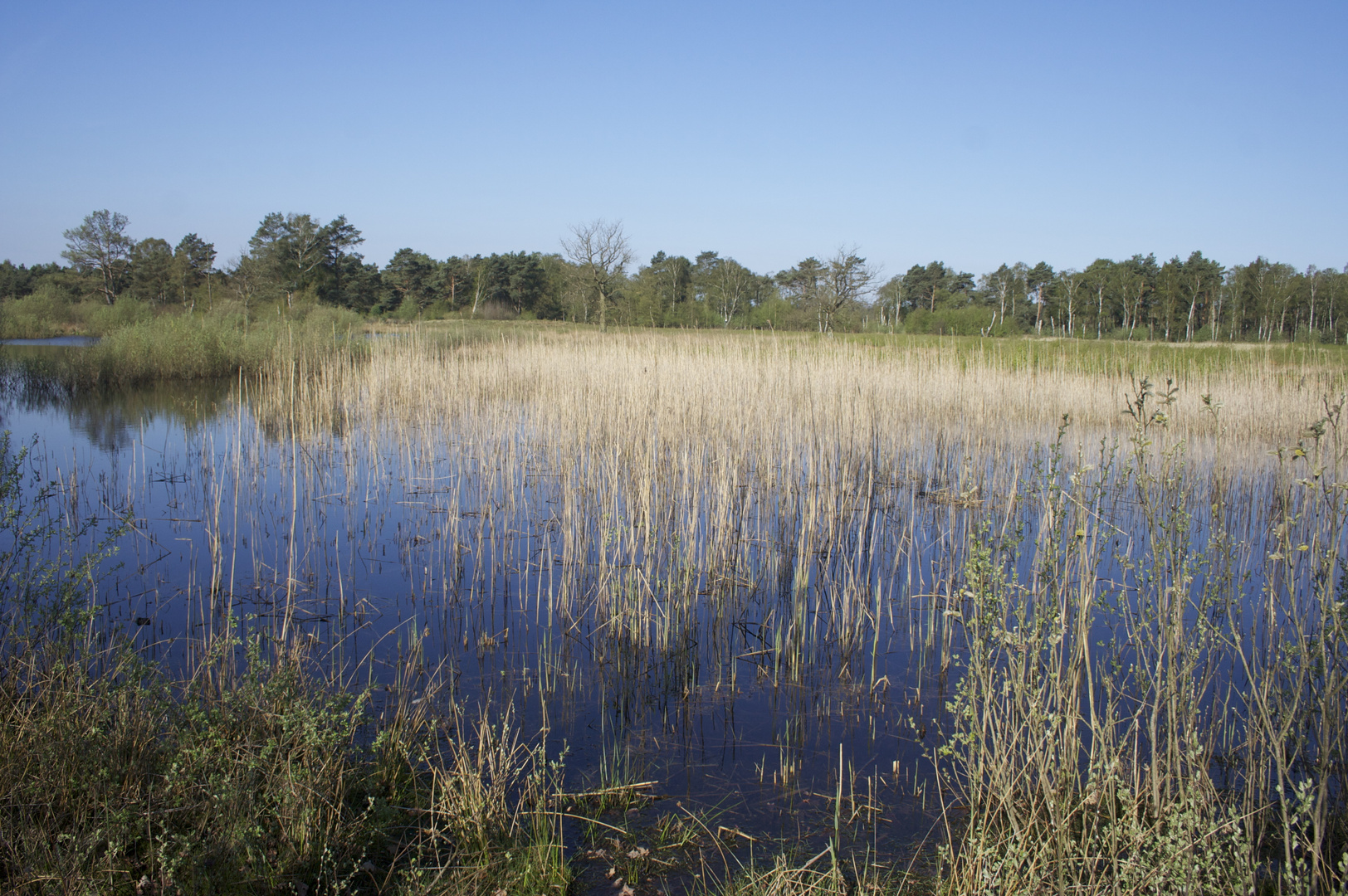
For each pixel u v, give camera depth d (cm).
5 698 294
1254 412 1109
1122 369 1515
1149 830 252
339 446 1044
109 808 256
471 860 278
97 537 652
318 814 274
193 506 764
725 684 435
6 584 345
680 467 827
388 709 388
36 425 1245
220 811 264
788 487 715
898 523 731
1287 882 251
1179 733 312
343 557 627
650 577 563
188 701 330
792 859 286
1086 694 394
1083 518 311
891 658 467
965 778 336
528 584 577
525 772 342
